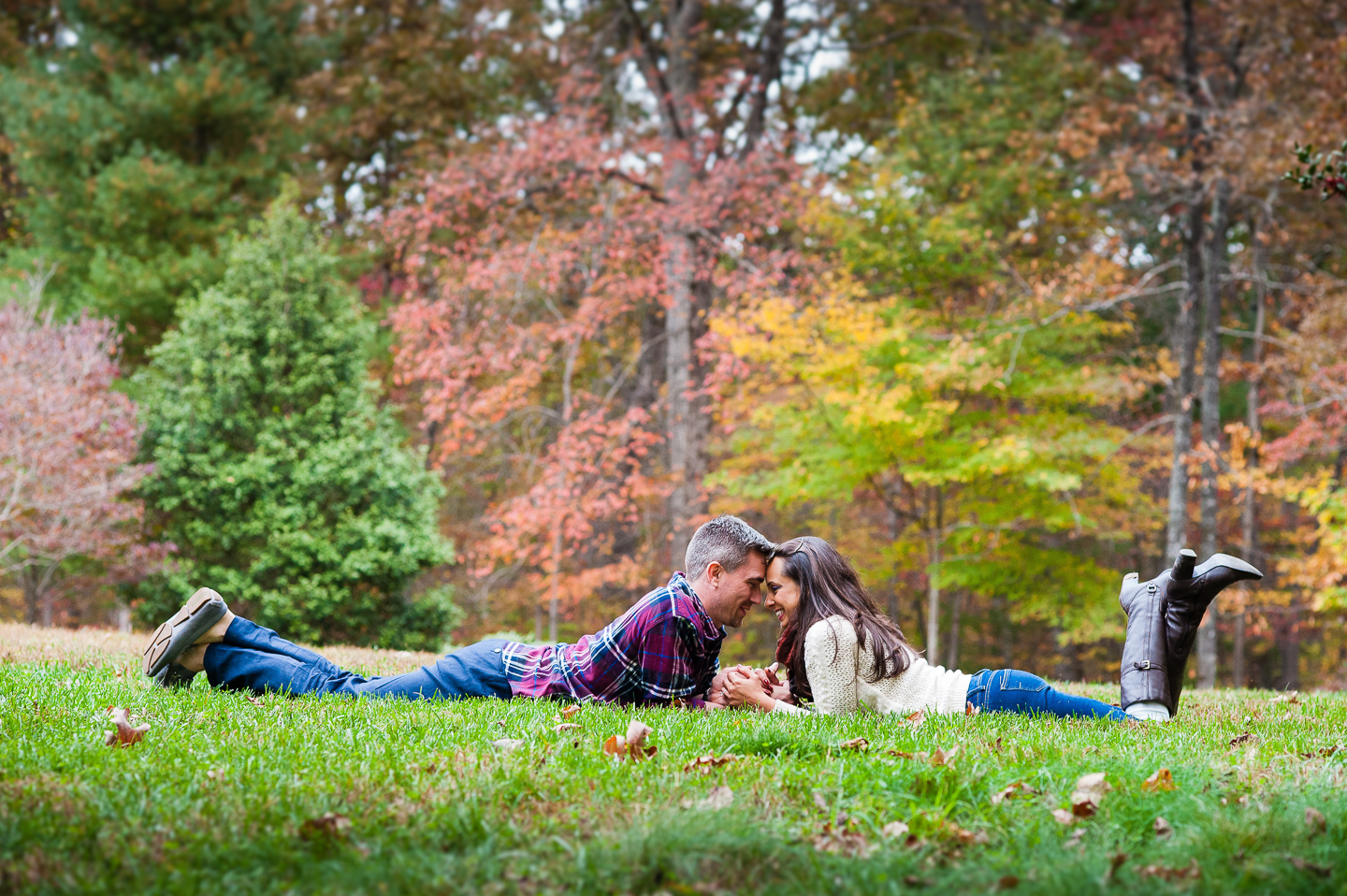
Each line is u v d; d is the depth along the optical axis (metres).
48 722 3.81
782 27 20.48
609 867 2.39
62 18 24.78
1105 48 19.05
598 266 18.30
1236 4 15.27
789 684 5.17
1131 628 5.07
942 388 15.52
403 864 2.38
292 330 15.52
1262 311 19.20
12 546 13.47
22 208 21.02
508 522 16.48
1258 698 7.24
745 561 4.97
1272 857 2.53
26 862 2.31
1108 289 15.28
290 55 22.84
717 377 16.16
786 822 2.74
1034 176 16.97
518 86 22.78
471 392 17.48
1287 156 14.14
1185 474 15.95
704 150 19.06
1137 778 3.24
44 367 13.14
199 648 4.91
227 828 2.54
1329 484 13.50
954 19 21.53
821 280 16.55
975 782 3.11
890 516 20.83
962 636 26.69
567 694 4.88
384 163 24.80
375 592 15.80
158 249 19.83
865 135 22.22
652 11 21.64
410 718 4.12
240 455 15.03
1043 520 16.00
